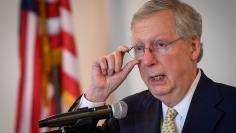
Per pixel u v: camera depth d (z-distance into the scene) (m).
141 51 1.96
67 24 3.66
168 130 1.97
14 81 4.07
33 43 3.62
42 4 3.70
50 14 3.70
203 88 2.01
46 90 3.69
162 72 1.89
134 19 1.96
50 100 3.69
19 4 3.93
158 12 1.90
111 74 2.09
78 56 3.91
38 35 3.66
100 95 2.11
